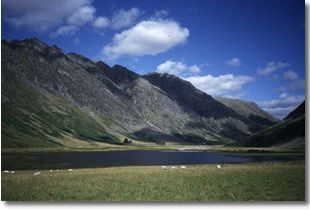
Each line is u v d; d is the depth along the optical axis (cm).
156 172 4247
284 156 10025
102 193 2883
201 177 3672
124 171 4522
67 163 7838
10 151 12494
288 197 2691
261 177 3538
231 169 4394
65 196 2775
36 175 4053
